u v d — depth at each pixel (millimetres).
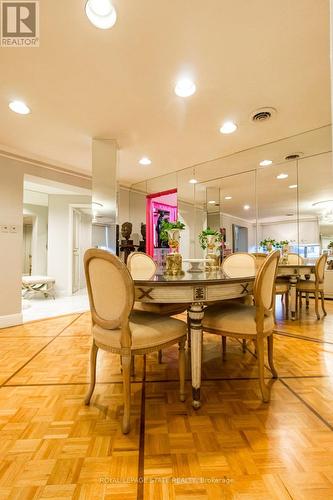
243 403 1395
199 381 1357
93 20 1419
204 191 4473
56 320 3334
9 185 3121
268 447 1062
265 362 1936
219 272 1996
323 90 2076
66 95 2102
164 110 2342
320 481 897
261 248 3947
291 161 3582
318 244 3600
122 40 1553
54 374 1765
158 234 4934
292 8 1379
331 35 661
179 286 1331
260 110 2354
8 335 2680
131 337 1236
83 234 6574
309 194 3539
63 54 1653
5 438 1126
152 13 1387
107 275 1252
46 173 3533
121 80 1922
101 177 2922
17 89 2018
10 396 1479
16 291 3127
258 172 3934
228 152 3320
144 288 1380
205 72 1846
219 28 1484
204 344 2381
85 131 2729
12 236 3123
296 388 1541
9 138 2877
